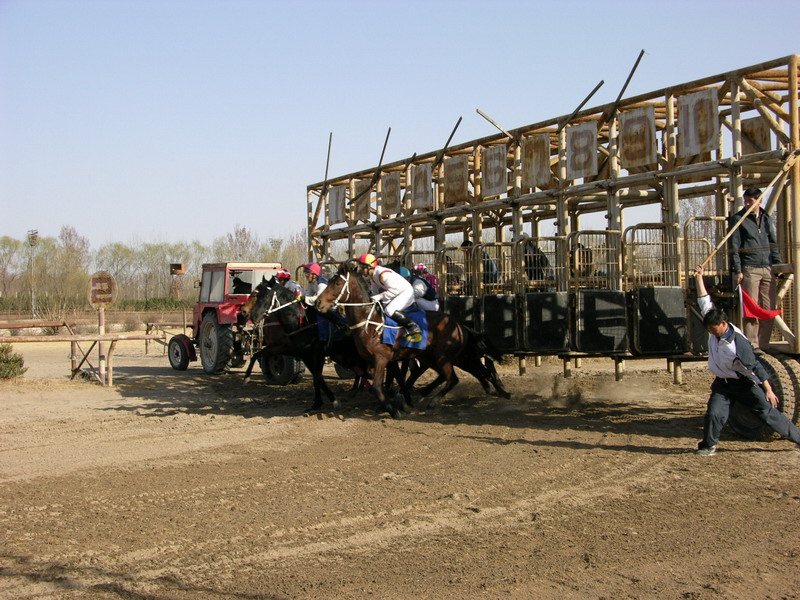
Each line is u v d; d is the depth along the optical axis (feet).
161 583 13.88
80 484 21.40
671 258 29.25
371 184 42.96
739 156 26.00
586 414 31.68
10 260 177.47
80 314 114.01
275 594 13.32
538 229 44.62
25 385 44.70
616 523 17.16
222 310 49.62
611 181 30.60
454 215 39.65
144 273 171.63
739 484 20.20
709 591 13.28
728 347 22.48
